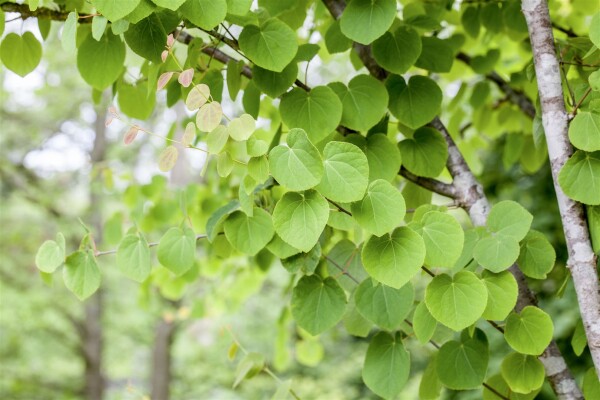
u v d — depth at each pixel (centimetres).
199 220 208
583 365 336
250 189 144
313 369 723
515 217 146
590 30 141
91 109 666
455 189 163
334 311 155
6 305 590
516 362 152
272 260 187
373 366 156
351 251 164
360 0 153
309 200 139
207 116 140
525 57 221
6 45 165
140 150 598
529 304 154
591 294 145
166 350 622
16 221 645
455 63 219
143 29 149
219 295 257
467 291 142
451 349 154
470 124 226
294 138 138
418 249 140
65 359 725
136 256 154
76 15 147
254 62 150
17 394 683
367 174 138
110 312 695
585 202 143
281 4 167
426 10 194
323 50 211
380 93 157
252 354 171
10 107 661
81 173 616
